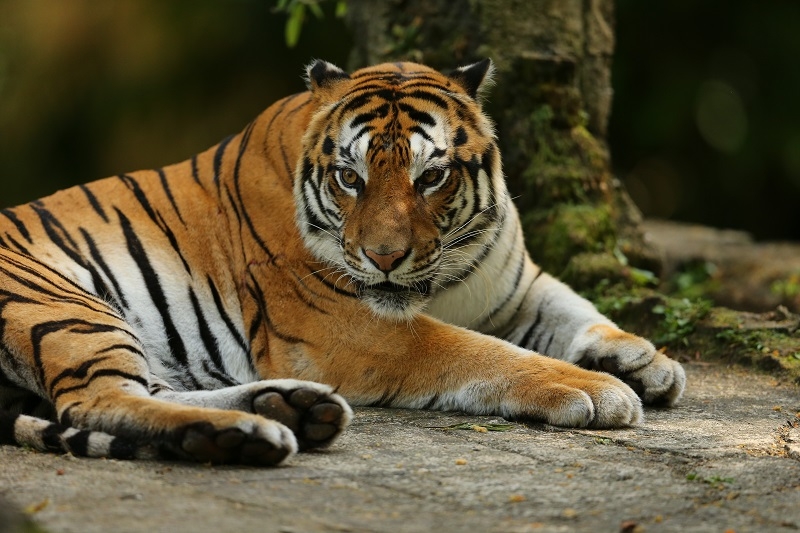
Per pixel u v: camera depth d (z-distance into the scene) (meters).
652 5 28.02
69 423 7.63
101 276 9.83
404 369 9.45
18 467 6.90
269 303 9.95
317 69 10.02
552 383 8.77
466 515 6.11
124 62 28.33
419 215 9.20
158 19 28.22
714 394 10.04
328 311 9.70
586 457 7.46
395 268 9.07
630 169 30.66
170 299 10.03
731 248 20.11
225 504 6.14
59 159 28.97
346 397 9.59
